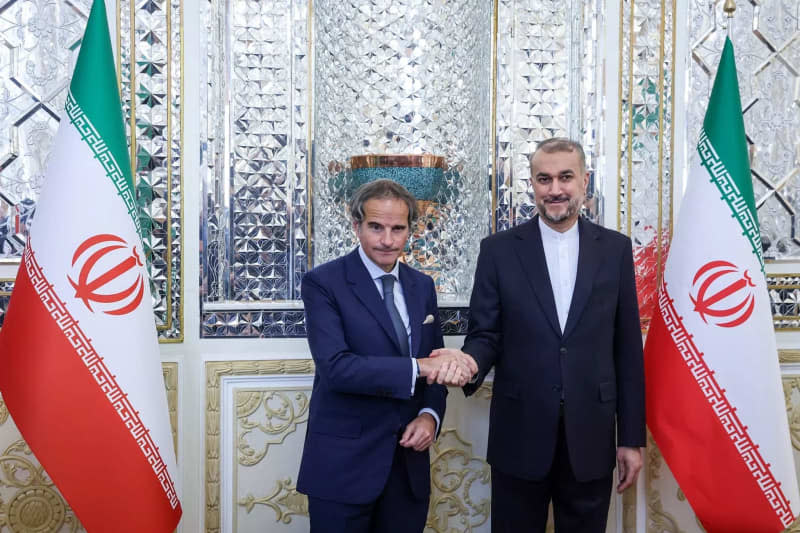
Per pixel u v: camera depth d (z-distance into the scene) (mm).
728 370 2439
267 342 2768
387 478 2164
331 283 2227
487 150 2961
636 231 2957
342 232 2979
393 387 2102
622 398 2455
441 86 3090
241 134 2855
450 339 2848
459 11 3082
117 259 2150
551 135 3008
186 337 2715
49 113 2682
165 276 2697
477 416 2873
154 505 2170
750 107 3021
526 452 2350
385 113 3072
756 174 3031
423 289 2354
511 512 2465
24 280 2139
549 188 2377
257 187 2867
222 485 2730
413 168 2842
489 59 2951
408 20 3078
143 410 2164
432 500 2854
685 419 2475
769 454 2432
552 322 2357
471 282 3041
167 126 2689
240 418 2738
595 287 2379
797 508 2480
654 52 2949
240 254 2861
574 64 2965
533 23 2990
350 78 3049
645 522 2939
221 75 2805
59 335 2092
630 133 2936
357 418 2180
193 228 2717
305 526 2785
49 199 2146
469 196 3080
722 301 2449
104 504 2111
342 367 2109
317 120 2941
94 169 2152
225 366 2719
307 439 2256
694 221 2520
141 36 2668
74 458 2088
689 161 2973
